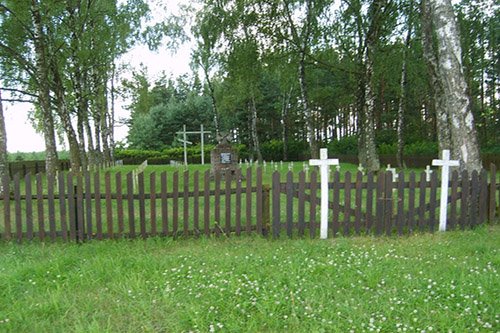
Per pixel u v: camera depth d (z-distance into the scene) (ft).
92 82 73.20
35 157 156.97
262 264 15.46
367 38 55.01
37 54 43.39
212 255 16.78
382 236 20.61
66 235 19.79
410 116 118.21
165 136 179.93
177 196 20.07
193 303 11.70
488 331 10.05
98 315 11.23
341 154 118.11
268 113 161.27
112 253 17.29
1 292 12.87
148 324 10.60
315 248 17.88
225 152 59.67
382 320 10.55
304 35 63.31
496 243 18.38
